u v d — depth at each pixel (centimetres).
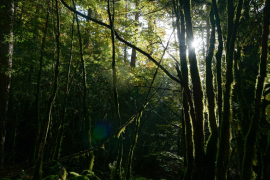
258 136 405
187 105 334
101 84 995
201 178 292
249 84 453
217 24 328
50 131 657
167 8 532
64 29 749
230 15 328
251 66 466
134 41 731
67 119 986
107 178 677
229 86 303
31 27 674
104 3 653
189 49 331
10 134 888
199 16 493
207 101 325
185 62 339
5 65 607
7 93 647
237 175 508
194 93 319
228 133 294
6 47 614
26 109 955
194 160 303
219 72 325
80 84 896
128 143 1026
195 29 566
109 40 771
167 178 780
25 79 784
